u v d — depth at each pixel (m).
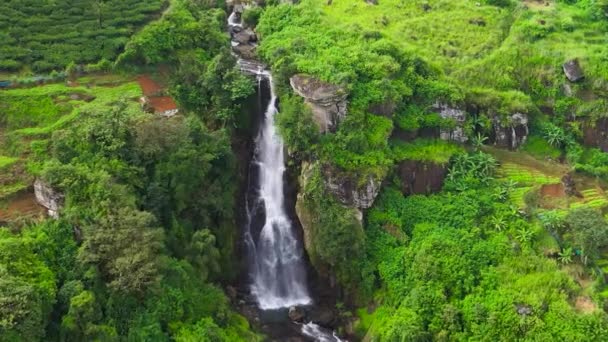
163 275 46.81
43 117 58.19
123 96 58.44
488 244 54.03
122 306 45.03
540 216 56.00
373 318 53.97
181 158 52.25
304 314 56.59
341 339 54.22
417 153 61.03
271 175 63.31
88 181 47.72
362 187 56.78
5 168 52.59
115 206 46.34
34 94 60.00
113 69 66.06
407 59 64.44
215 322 49.53
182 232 52.22
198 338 46.03
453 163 61.47
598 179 63.28
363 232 56.28
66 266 45.44
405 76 63.25
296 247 61.31
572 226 53.50
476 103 65.00
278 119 58.22
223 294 52.31
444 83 63.91
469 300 50.28
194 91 62.84
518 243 54.28
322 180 56.94
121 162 50.69
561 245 54.28
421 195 60.31
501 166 63.00
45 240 45.75
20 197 51.09
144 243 44.94
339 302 57.53
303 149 58.00
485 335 48.16
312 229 57.66
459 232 55.47
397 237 56.69
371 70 61.56
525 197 58.06
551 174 62.62
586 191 61.69
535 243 54.41
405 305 51.50
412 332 48.75
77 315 42.28
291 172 61.75
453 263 52.19
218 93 61.56
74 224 46.97
